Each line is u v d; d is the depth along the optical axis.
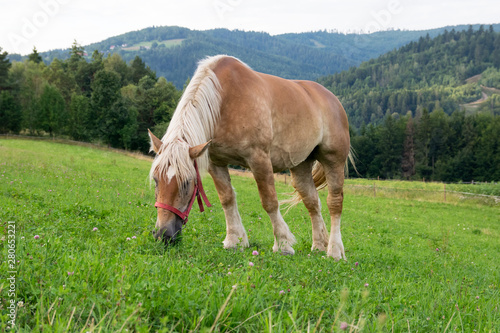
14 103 66.06
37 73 79.31
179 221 4.25
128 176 20.70
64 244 3.46
